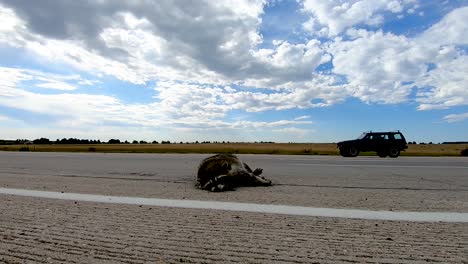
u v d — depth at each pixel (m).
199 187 7.21
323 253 2.99
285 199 5.70
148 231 3.71
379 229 3.77
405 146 20.86
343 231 3.69
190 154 22.86
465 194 6.20
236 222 4.10
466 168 11.49
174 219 4.26
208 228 3.83
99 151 30.20
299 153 24.95
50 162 15.16
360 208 4.91
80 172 10.58
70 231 3.71
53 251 3.06
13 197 5.95
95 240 3.38
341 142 21.39
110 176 9.44
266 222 4.10
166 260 2.83
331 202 5.39
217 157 7.68
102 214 4.56
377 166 12.38
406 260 2.82
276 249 3.10
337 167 12.02
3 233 3.63
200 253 3.00
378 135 21.00
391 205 5.12
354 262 2.78
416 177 8.96
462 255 2.92
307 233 3.61
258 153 24.81
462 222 4.09
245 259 2.85
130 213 4.62
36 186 7.36
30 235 3.55
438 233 3.61
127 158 18.14
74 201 5.55
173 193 6.42
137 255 2.96
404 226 3.90
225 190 6.74
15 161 15.91
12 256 2.94
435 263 2.75
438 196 5.97
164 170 11.12
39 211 4.75
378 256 2.91
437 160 15.89
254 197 5.93
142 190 6.81
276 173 10.04
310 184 7.68
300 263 2.76
